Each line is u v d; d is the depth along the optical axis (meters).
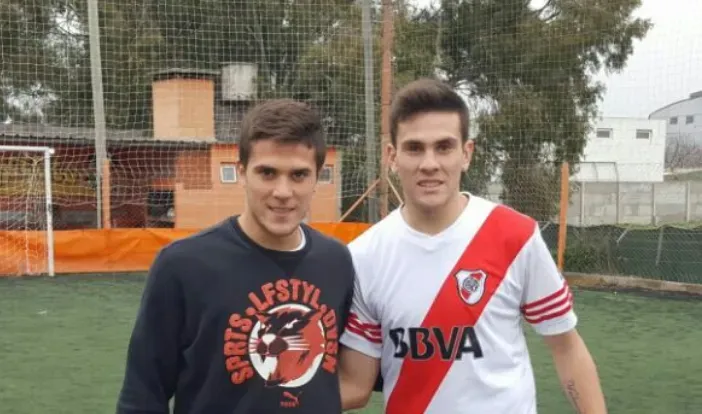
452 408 1.82
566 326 1.91
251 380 1.63
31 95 20.25
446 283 1.84
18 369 5.31
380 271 1.89
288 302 1.68
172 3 18.88
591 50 19.52
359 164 16.80
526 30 19.20
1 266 10.33
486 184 18.19
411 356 1.85
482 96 20.23
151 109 19.08
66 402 4.48
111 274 10.52
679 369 5.49
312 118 1.71
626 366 5.57
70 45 20.27
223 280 1.65
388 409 1.90
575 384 1.92
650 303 8.79
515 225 1.90
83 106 19.66
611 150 26.67
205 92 15.71
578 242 10.82
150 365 1.65
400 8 19.75
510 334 1.88
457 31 20.34
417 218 1.88
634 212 16.08
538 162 18.27
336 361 1.77
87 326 6.97
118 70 18.98
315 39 19.72
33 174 12.48
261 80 19.05
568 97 19.09
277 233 1.66
